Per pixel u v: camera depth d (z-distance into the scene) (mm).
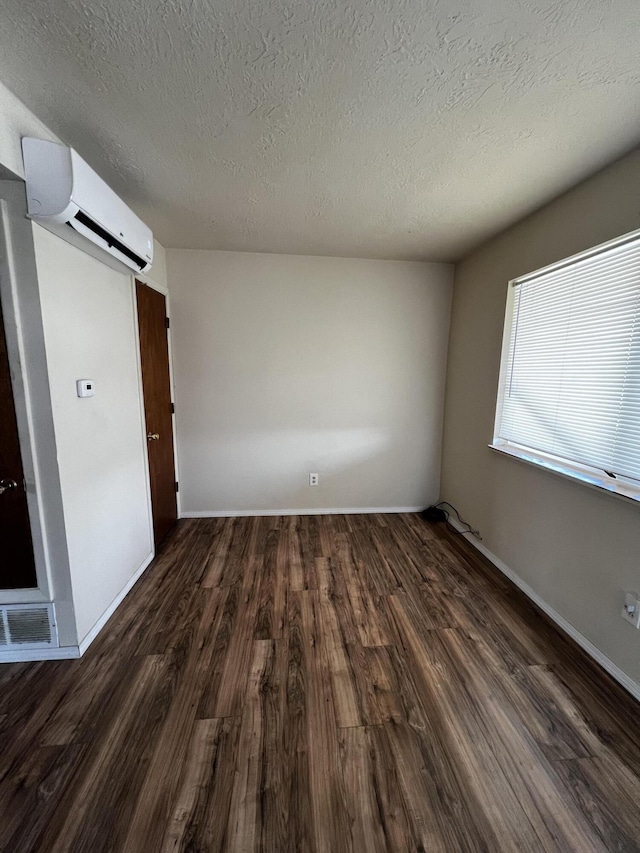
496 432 2438
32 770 1104
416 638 1707
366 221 2191
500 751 1181
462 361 2873
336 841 944
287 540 2736
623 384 1542
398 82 1122
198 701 1351
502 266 2344
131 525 2127
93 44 994
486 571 2332
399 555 2525
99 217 1436
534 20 917
